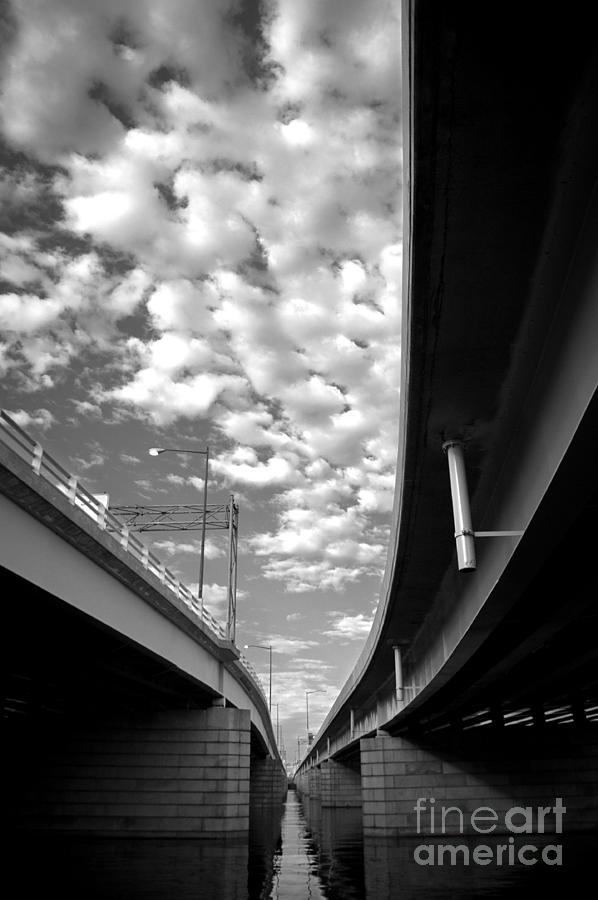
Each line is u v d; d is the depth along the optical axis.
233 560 51.25
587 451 9.57
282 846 33.91
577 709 38.56
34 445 16.55
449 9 6.92
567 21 7.01
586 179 8.57
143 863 24.48
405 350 12.08
